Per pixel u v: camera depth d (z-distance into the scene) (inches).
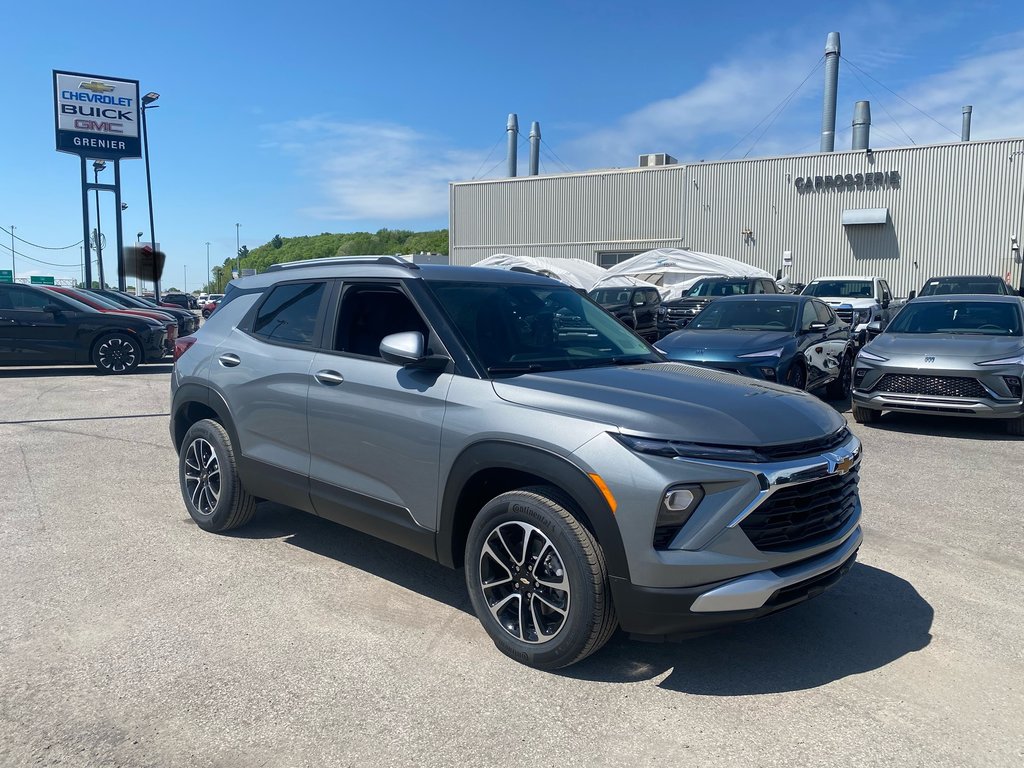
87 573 177.8
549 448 127.6
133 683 130.3
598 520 122.8
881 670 137.4
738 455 121.6
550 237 1483.8
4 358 537.6
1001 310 381.7
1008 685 132.5
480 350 150.9
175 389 212.5
